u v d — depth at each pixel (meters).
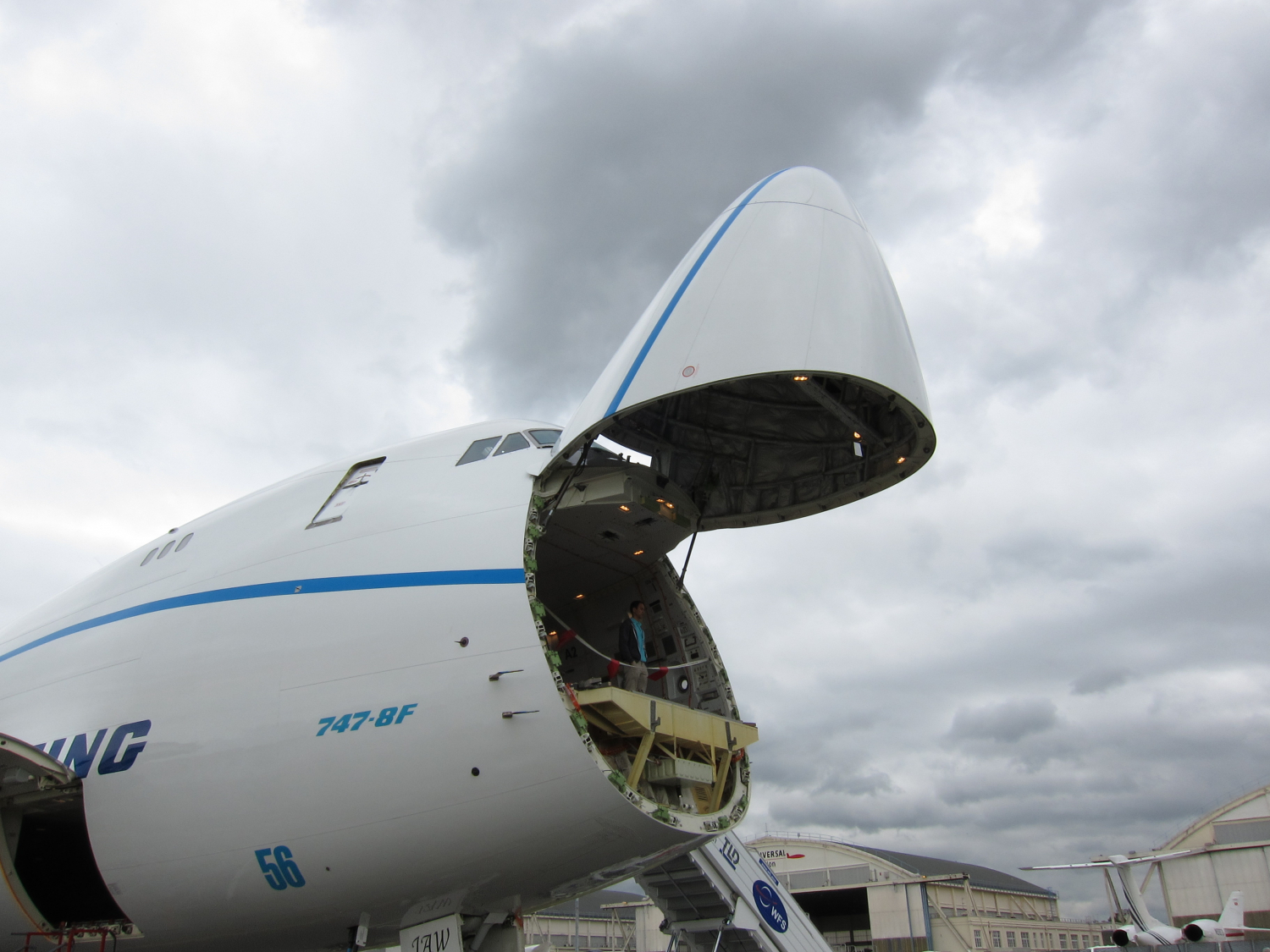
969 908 53.25
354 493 10.88
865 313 8.75
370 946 11.39
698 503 11.88
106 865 9.93
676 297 9.12
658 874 15.63
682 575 11.99
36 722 10.89
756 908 16.47
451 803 8.70
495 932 10.77
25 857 13.62
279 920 10.05
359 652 9.23
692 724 10.05
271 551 10.64
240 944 10.76
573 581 12.66
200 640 10.28
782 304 8.61
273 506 11.43
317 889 9.45
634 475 10.62
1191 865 49.91
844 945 65.00
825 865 56.97
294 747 9.15
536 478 9.86
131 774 9.86
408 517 10.09
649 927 55.44
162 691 10.14
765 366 8.19
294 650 9.57
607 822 8.88
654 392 8.41
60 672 11.34
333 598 9.72
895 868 53.75
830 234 9.45
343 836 9.02
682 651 11.90
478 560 9.30
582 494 10.41
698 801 10.48
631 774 9.27
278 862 9.31
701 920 16.19
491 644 8.79
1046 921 61.78
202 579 10.94
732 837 16.52
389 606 9.38
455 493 10.16
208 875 9.61
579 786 8.51
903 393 8.47
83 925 10.94
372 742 8.88
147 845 9.70
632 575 12.53
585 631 12.97
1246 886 47.75
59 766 9.96
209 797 9.43
